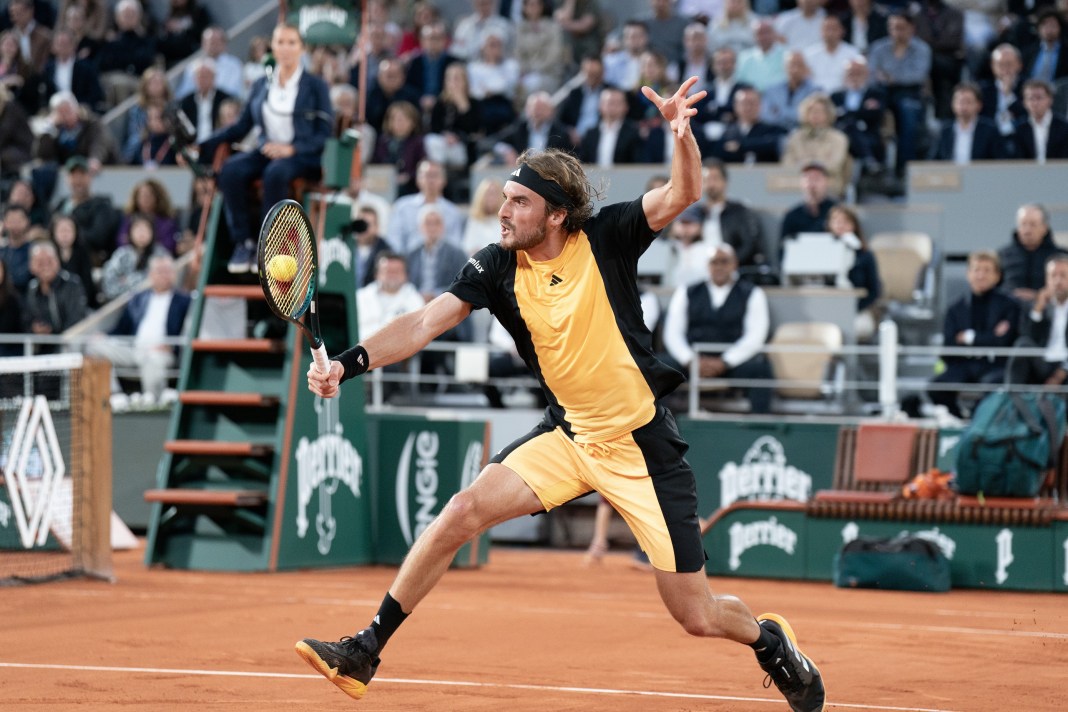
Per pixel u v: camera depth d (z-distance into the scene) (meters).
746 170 20.78
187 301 19.56
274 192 13.93
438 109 24.06
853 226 18.78
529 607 11.28
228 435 14.53
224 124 23.91
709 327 17.50
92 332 19.84
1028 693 7.48
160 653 8.52
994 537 13.84
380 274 18.05
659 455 6.08
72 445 13.18
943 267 20.39
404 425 15.25
